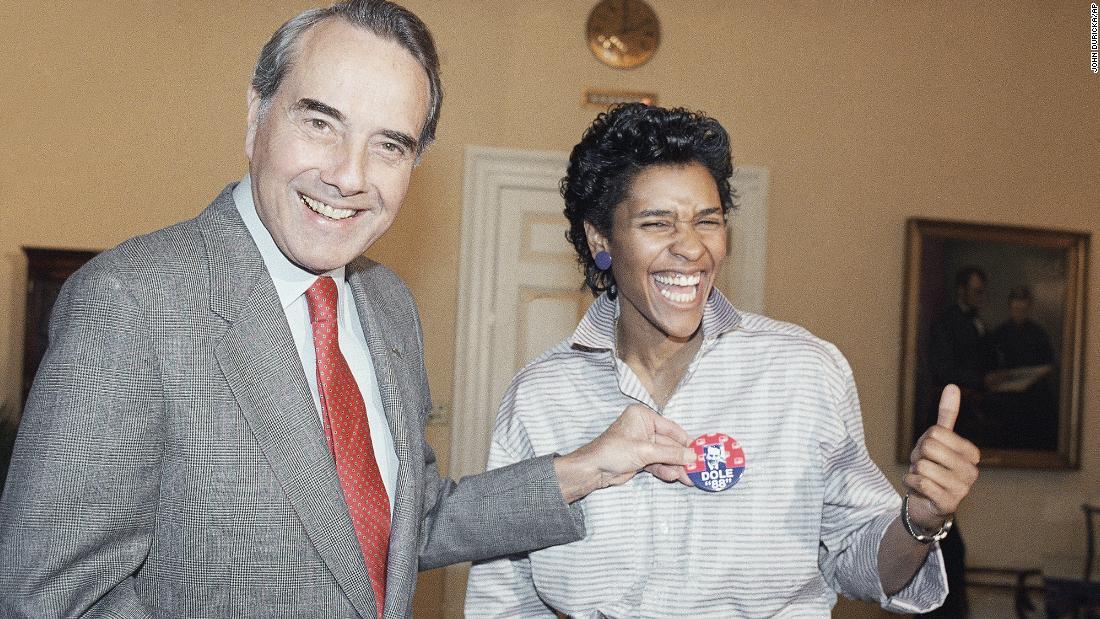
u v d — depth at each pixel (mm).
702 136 1637
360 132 1346
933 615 4754
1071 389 5871
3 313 5168
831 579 1711
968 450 1429
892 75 5828
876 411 5734
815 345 1704
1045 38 5988
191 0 5352
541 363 1823
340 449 1439
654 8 5637
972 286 5801
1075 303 5891
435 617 5277
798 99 5730
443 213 5473
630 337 1759
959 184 5875
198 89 5340
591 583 1671
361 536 1433
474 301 5457
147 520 1283
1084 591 4242
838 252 5738
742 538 1622
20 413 5082
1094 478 5934
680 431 1625
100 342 1235
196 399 1304
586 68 5578
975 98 5910
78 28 5281
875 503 1636
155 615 1309
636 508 1670
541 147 5535
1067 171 5980
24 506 1187
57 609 1191
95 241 5258
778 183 5699
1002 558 5844
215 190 5332
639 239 1635
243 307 1362
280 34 1373
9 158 5223
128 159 5289
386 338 1626
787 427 1648
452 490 1742
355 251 1410
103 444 1215
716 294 1725
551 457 1670
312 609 1354
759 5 5715
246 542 1320
